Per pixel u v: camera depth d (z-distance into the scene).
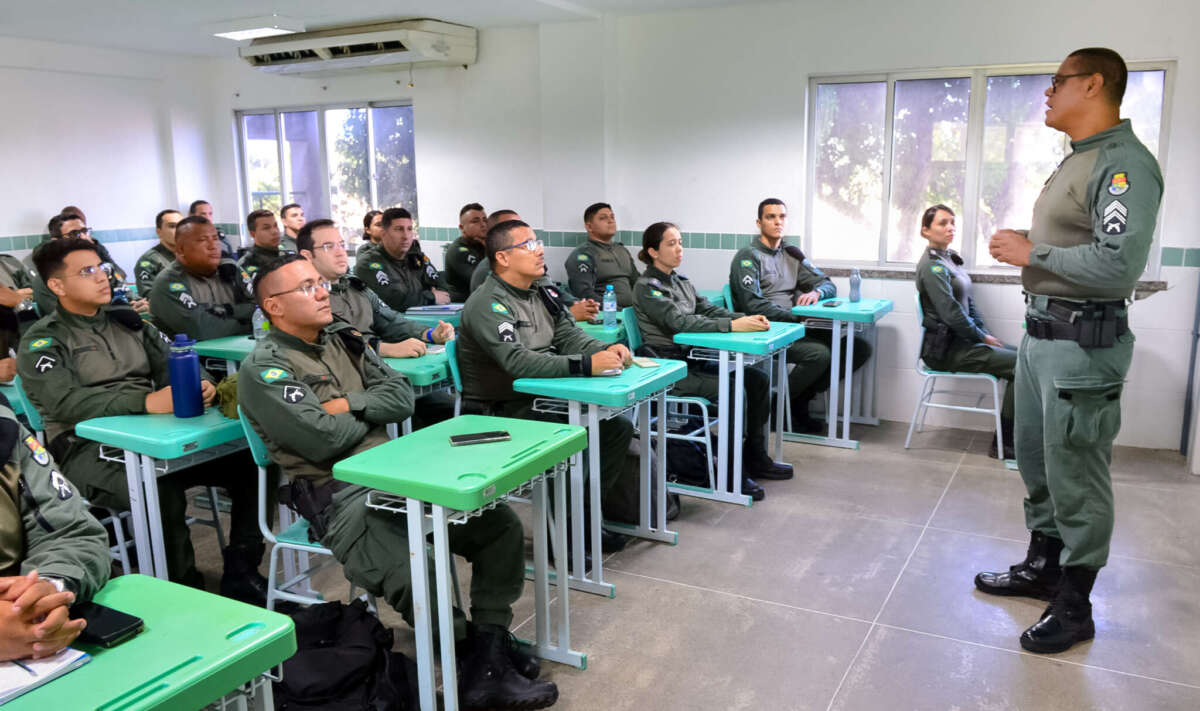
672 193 5.71
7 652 1.23
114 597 1.47
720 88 5.45
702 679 2.44
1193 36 4.29
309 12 5.34
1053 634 2.54
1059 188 2.44
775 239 5.00
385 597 2.18
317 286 2.54
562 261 6.02
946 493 3.94
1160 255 4.48
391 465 2.00
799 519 3.66
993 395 4.93
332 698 2.04
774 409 5.05
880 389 5.27
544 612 2.52
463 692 2.27
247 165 7.50
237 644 1.31
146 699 1.17
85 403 2.64
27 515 1.52
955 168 5.00
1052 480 2.51
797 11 5.15
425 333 3.89
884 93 5.10
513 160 6.24
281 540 2.44
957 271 4.61
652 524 3.59
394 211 4.99
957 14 4.77
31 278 5.48
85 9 5.02
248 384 2.38
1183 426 4.52
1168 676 2.40
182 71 7.16
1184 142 4.37
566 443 2.21
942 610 2.82
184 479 2.71
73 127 6.46
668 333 4.23
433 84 6.43
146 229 7.07
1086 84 2.36
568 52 5.74
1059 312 2.45
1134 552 3.26
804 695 2.35
